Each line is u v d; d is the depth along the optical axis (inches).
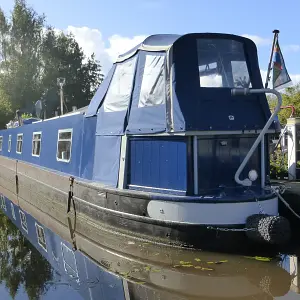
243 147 326.0
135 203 322.0
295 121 435.8
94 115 398.0
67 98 1845.5
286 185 376.5
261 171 332.8
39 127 616.1
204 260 284.5
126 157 345.1
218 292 237.5
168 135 311.1
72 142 459.8
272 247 300.8
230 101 319.6
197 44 323.3
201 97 311.7
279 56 416.8
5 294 258.4
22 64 1700.3
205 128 302.4
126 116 346.0
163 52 319.9
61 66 1879.9
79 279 278.8
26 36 1738.4
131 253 315.9
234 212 290.5
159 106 318.3
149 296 237.5
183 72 311.3
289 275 258.1
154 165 325.4
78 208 416.8
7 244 388.8
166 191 315.3
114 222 342.6
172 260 288.8
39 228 454.3
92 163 404.2
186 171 305.0
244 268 269.3
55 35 1863.9
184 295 235.5
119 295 241.9
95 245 358.3
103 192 355.6
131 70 351.6
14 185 767.1
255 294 232.8
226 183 318.3
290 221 339.0
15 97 1670.8
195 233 292.4
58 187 486.0
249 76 341.7
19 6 1733.5
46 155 565.0
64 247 368.2
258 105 331.0
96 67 2042.3
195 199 291.9
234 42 338.3
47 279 283.6
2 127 1572.3
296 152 434.9
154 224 308.7
